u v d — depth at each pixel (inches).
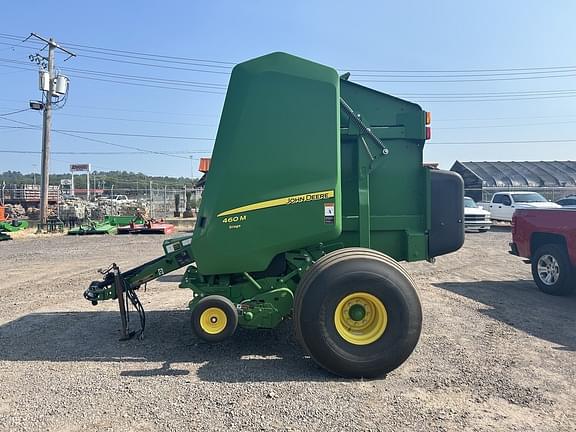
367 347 168.6
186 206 1360.7
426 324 243.8
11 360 191.8
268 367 181.0
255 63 191.6
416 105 219.0
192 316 185.9
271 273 199.6
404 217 219.5
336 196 187.3
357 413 141.5
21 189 1577.3
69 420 138.4
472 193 1486.2
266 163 187.9
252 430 132.0
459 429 132.0
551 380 167.2
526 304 293.1
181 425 135.0
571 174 1582.2
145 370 178.7
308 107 189.0
